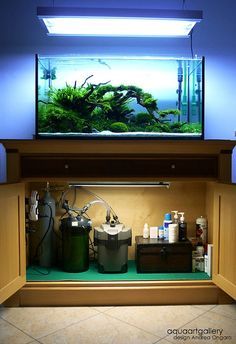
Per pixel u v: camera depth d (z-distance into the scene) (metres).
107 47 2.35
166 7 2.35
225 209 1.84
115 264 2.08
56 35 2.28
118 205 2.38
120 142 1.85
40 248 2.23
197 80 2.21
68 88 2.16
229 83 2.38
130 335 1.57
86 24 2.07
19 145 1.86
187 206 2.39
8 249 1.73
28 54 2.32
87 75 2.16
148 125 2.21
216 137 2.39
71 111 2.17
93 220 2.37
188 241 2.15
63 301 1.91
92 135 2.17
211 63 2.38
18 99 2.33
